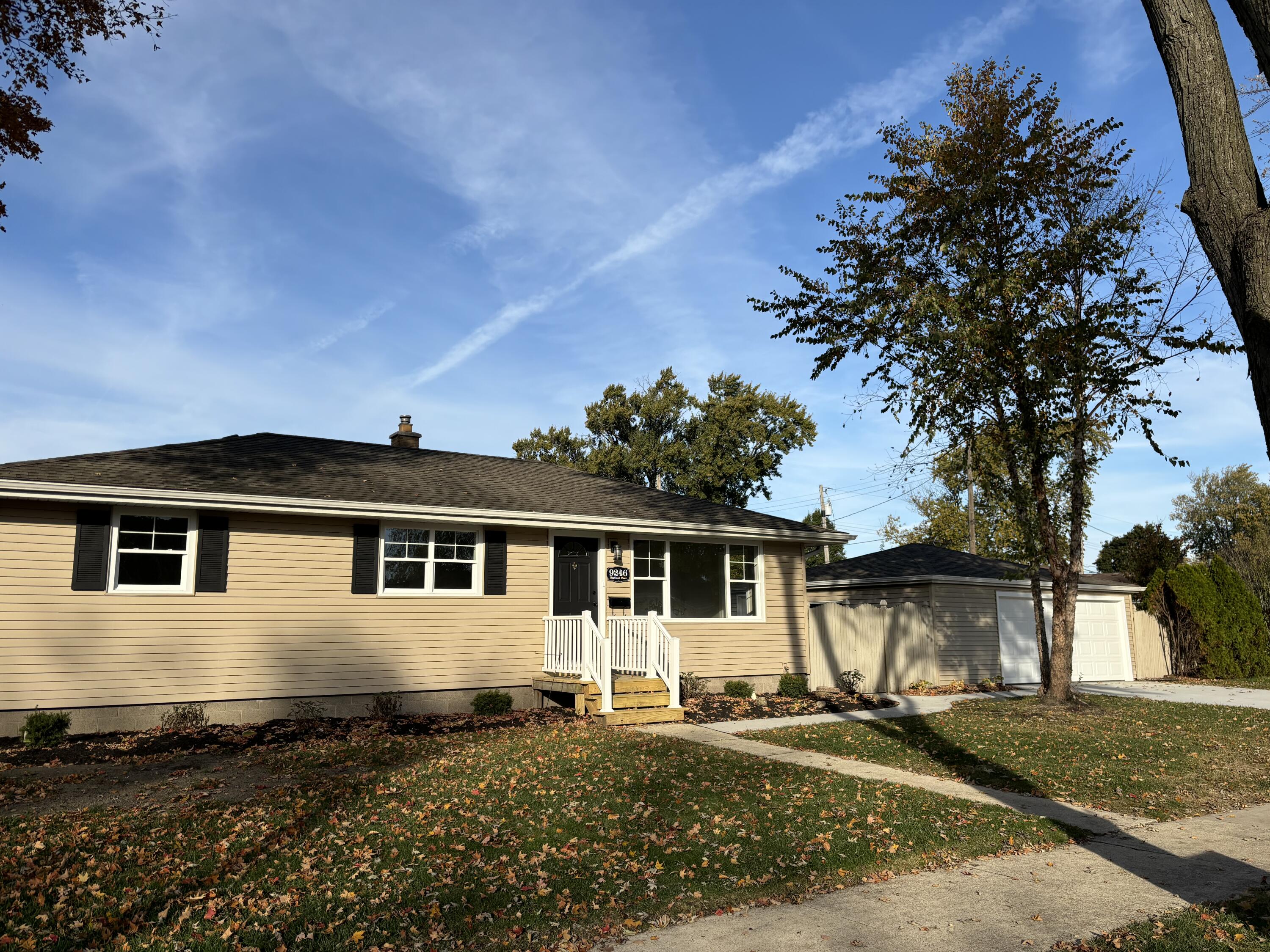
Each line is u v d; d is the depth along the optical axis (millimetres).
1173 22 4141
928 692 19766
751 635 18438
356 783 9031
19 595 11898
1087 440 16438
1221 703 17891
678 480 42344
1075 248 14695
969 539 36969
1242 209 3842
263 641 13422
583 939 5094
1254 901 5848
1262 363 3650
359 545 14383
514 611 15773
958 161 15117
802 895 5875
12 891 5676
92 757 10664
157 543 12914
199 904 5547
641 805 8102
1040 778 9992
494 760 10320
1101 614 24828
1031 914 5562
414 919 5332
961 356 14852
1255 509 55500
